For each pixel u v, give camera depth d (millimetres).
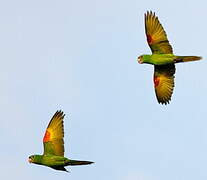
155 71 23266
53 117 20047
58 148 20000
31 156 19906
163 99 23234
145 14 22875
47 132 20109
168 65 22969
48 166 19922
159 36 22828
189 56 22594
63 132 20000
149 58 22766
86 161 19891
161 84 23266
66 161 19844
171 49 22859
